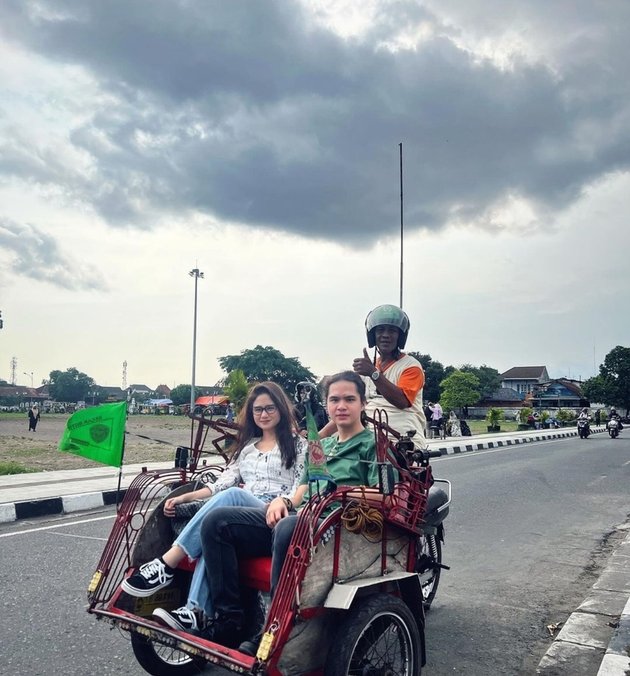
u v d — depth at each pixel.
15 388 136.62
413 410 4.57
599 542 7.60
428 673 4.18
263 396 4.20
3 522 8.78
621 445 24.75
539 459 17.75
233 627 3.42
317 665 3.17
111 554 3.78
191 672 4.08
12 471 13.23
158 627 3.36
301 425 4.56
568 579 6.19
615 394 90.31
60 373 131.12
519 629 4.95
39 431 32.03
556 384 99.44
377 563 3.46
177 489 4.04
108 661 4.21
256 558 3.54
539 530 8.22
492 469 14.98
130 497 3.89
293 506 3.61
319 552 3.14
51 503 9.46
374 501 3.40
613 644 4.48
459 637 4.79
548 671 4.17
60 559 6.68
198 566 3.54
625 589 5.72
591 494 11.08
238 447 4.33
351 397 3.98
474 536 7.89
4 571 6.21
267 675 2.97
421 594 3.65
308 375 67.06
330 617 3.23
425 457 4.15
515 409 87.56
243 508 3.53
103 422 3.93
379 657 3.37
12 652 4.32
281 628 2.98
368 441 3.94
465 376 69.00
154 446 20.41
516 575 6.32
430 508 4.64
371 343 4.79
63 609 5.14
